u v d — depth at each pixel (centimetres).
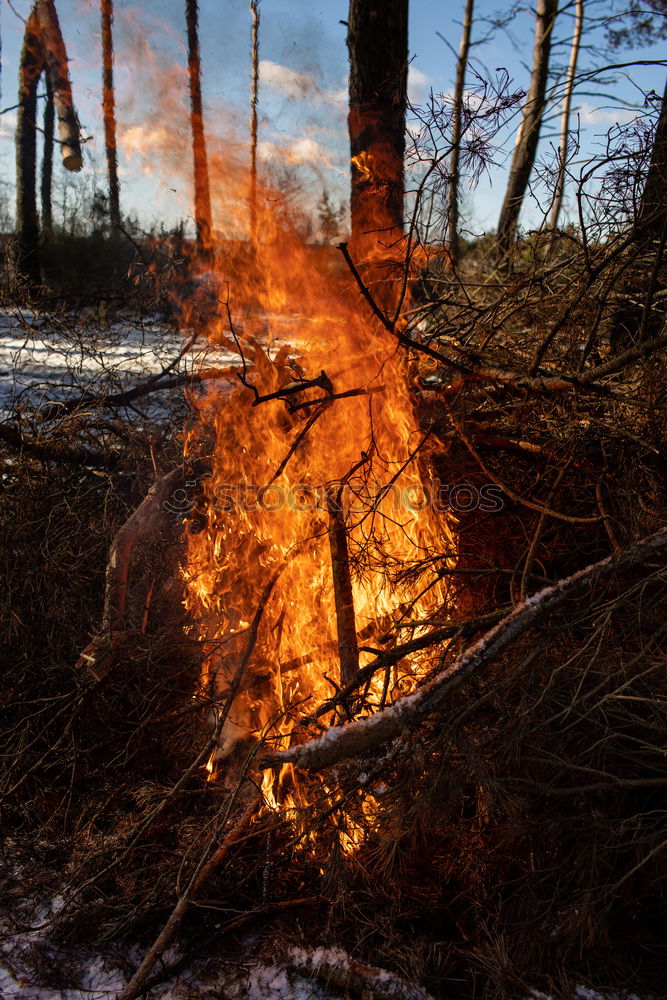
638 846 199
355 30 332
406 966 194
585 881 199
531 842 200
